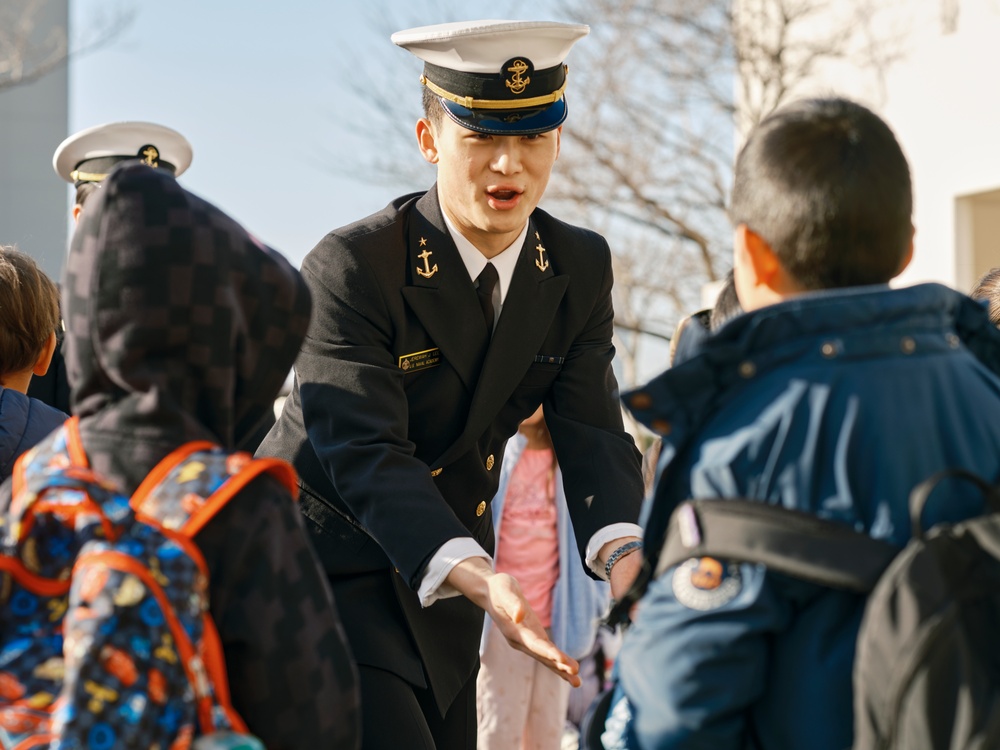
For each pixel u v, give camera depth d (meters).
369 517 2.46
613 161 13.81
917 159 10.67
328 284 2.65
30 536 1.57
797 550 1.56
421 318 2.69
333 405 2.58
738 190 1.73
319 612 1.70
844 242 1.66
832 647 1.58
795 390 1.62
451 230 2.74
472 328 2.74
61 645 1.56
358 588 2.67
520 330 2.78
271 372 1.76
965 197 10.30
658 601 1.64
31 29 12.40
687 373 1.66
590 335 2.91
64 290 1.71
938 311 1.70
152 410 1.62
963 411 1.65
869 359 1.63
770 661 1.61
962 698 1.49
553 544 4.02
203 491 1.60
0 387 2.49
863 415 1.60
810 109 1.72
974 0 10.05
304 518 2.72
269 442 2.81
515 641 2.19
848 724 1.56
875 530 1.58
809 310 1.63
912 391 1.62
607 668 4.10
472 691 2.88
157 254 1.64
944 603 1.50
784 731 1.59
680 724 1.59
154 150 4.34
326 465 2.56
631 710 1.66
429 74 2.70
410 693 2.64
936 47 10.46
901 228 1.68
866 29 11.28
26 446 2.41
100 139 4.27
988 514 1.59
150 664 1.47
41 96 15.07
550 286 2.81
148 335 1.64
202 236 1.67
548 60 2.65
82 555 1.52
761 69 12.55
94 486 1.56
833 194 1.65
